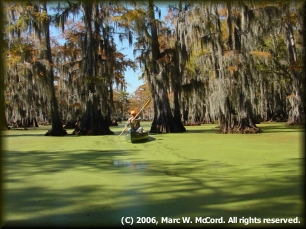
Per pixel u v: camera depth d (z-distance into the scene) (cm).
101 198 571
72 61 2802
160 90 2258
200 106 3762
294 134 1808
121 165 905
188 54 2162
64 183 691
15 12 2089
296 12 2025
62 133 2255
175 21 2188
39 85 2130
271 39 2759
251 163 890
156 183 675
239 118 1973
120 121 6688
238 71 1914
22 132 2827
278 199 544
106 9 2378
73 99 3388
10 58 2075
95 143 1561
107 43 2492
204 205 521
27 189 641
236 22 2027
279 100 3953
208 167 845
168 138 1736
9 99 2942
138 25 2128
